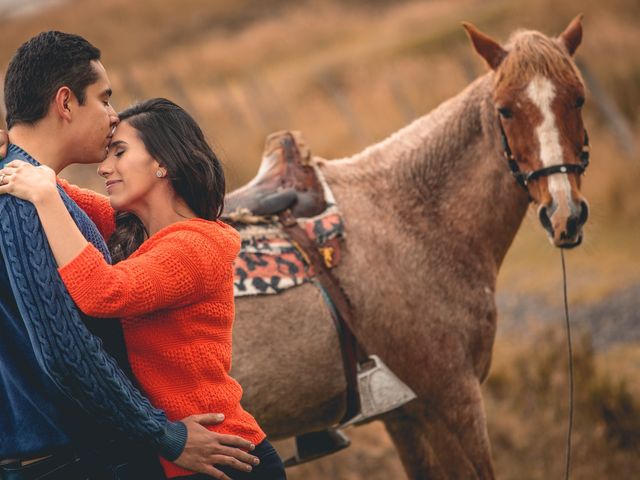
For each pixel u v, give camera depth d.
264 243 4.42
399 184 4.94
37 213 2.54
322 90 27.03
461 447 4.82
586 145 4.95
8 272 2.53
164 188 2.93
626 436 6.96
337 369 4.43
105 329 2.72
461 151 5.03
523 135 4.77
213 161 2.99
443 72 24.00
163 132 2.89
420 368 4.70
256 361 4.23
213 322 2.84
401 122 21.30
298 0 48.66
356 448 7.18
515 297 11.36
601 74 18.00
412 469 5.00
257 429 2.97
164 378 2.78
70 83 2.71
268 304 4.28
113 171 2.89
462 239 4.93
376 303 4.58
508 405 7.86
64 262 2.51
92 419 2.69
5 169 2.57
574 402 7.51
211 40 46.53
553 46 4.86
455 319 4.80
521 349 9.20
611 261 11.70
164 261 2.67
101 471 2.76
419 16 36.66
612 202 13.08
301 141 4.82
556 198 4.65
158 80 37.62
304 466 6.87
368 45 33.81
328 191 4.71
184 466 2.71
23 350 2.63
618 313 9.85
